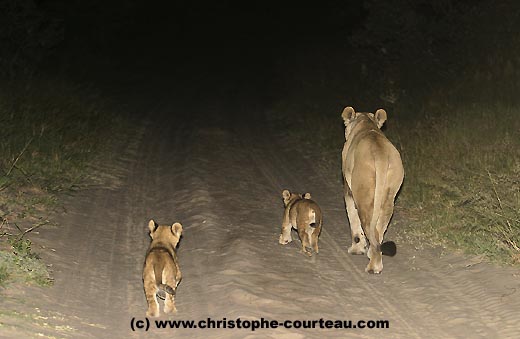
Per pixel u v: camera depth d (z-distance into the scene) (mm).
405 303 10633
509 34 26594
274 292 11023
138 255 12852
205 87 42000
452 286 11148
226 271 11891
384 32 30281
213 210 15961
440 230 13594
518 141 16891
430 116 21828
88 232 13922
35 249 12180
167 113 31234
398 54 30078
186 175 19516
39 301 9922
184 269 12273
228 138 25625
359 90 30141
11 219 13703
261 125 28953
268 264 12359
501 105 20047
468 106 21281
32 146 18469
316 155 22562
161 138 25094
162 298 10727
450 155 17328
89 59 42375
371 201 11852
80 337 8859
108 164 19938
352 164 12398
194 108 33375
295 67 42500
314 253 13078
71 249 12719
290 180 19547
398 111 24703
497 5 27453
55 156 18344
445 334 9484
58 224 14008
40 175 16906
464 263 11992
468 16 28156
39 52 29031
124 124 26234
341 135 24094
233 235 14156
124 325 9664
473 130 18625
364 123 12852
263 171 20609
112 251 12969
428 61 28344
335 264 12461
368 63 32031
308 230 12922
